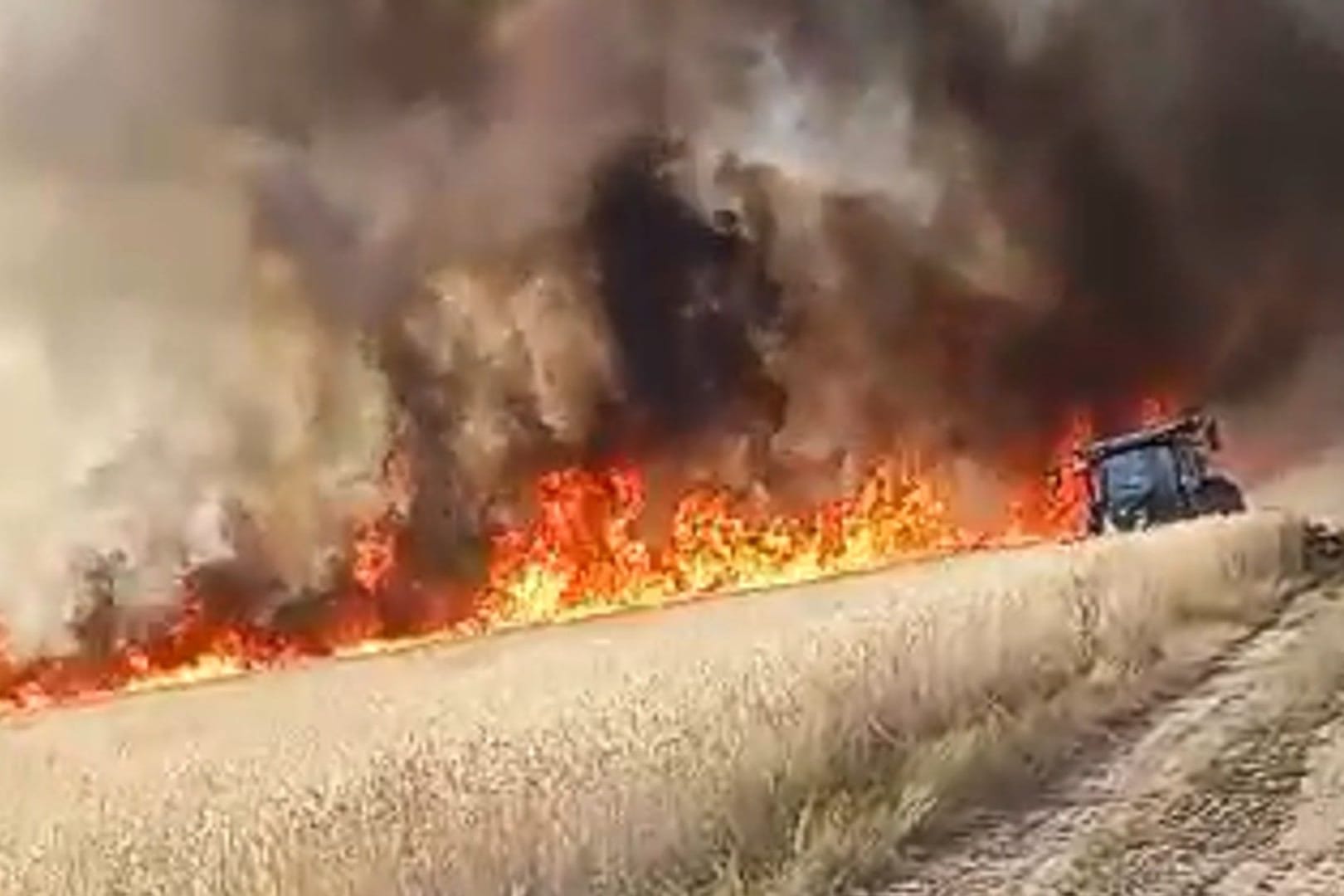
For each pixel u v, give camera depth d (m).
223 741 14.38
